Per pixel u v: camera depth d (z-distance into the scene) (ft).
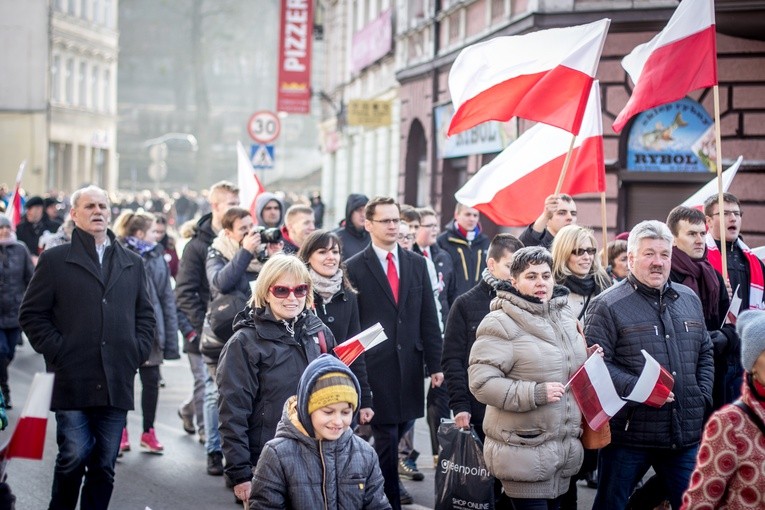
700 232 34.06
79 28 282.97
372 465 22.43
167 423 52.54
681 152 70.03
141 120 363.15
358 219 48.34
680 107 69.77
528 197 42.45
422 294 36.70
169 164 358.43
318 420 21.45
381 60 131.23
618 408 27.76
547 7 72.95
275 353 27.09
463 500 30.53
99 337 31.99
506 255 33.32
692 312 29.91
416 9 109.91
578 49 37.83
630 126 71.31
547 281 28.63
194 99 370.94
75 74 283.79
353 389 21.59
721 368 34.19
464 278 50.39
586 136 41.70
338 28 171.12
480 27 89.20
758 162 66.59
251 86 370.73
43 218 95.30
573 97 37.91
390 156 126.41
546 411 28.17
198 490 39.93
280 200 48.24
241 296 38.42
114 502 38.14
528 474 28.12
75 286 31.94
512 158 42.80
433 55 103.50
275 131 103.65
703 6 36.68
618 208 71.61
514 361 28.37
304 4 165.99
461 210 50.70
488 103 39.27
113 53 308.81
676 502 29.45
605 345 29.35
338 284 33.76
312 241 33.63
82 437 32.04
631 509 31.40
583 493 39.91
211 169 358.43
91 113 292.40
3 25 255.09
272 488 21.80
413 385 36.17
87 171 291.38
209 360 40.04
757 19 62.69
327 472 21.84
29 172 256.73
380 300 35.96
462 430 30.91
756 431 20.33
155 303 46.96
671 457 29.45
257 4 355.15
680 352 29.32
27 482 40.65
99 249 32.81
